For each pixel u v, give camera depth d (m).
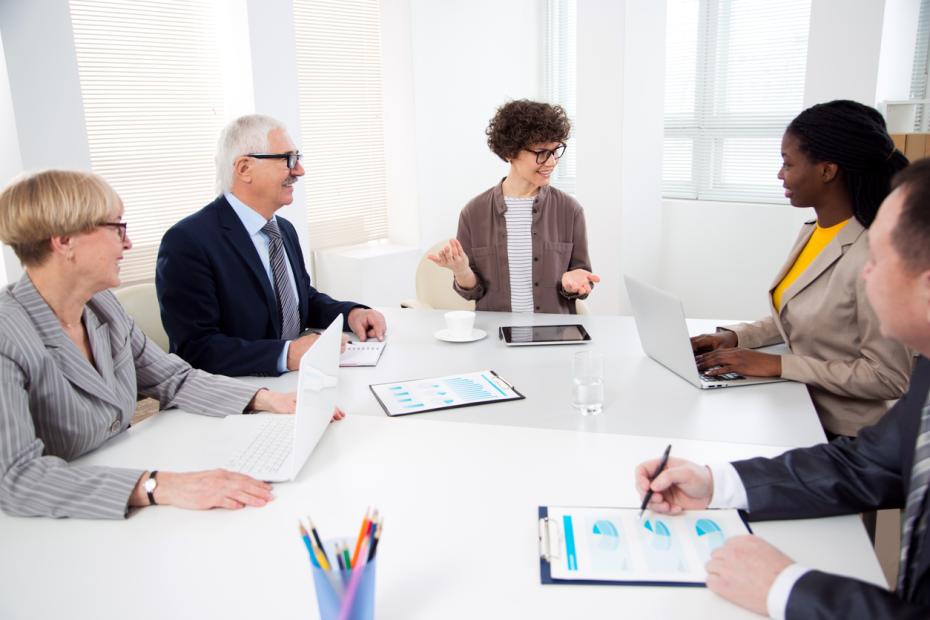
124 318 1.74
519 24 5.39
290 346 2.06
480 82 5.18
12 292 1.49
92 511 1.29
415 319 2.56
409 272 4.89
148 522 1.28
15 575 1.13
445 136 5.02
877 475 1.23
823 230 1.95
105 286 1.54
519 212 2.72
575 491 1.34
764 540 1.08
